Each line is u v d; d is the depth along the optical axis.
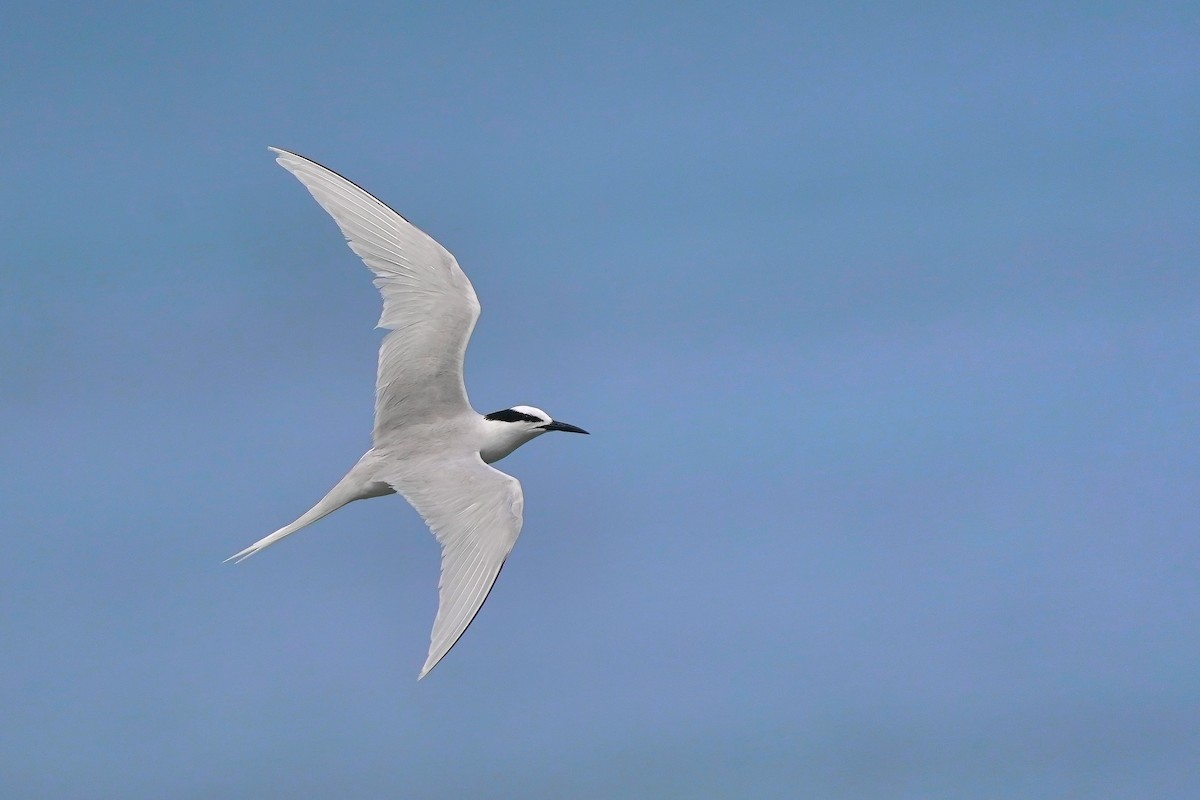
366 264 13.74
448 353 13.77
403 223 13.92
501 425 14.22
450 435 13.70
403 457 13.54
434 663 11.88
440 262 13.89
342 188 13.80
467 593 12.20
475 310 13.88
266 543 13.39
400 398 13.73
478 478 13.00
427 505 12.98
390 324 13.75
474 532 12.55
